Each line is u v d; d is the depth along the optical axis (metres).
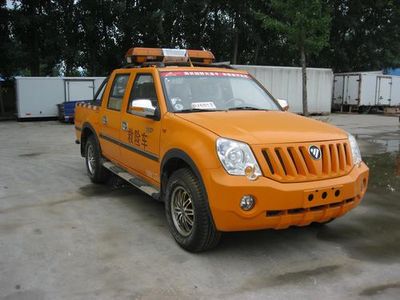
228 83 5.61
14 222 5.32
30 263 4.15
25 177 7.80
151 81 5.41
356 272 4.05
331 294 3.62
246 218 3.85
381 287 3.76
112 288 3.69
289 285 3.78
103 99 6.80
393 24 30.25
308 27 15.54
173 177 4.51
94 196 6.54
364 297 3.59
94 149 7.05
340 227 5.28
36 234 4.93
